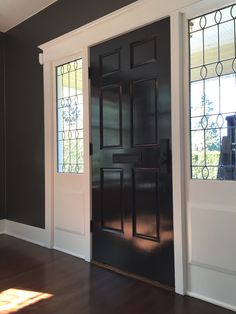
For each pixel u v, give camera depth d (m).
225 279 2.10
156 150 2.49
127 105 2.71
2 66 4.18
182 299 2.21
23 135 3.87
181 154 2.33
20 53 3.91
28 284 2.47
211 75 2.22
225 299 2.10
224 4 2.11
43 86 3.56
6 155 4.17
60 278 2.59
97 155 2.97
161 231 2.46
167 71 2.42
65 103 3.37
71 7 3.21
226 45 2.14
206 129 2.25
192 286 2.28
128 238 2.69
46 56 3.50
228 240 2.08
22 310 2.06
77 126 3.22
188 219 2.31
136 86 2.64
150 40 2.54
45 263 2.95
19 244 3.61
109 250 2.86
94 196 2.99
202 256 2.22
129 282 2.50
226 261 2.09
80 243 3.14
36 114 3.67
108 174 2.87
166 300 2.19
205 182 2.21
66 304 2.14
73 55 3.21
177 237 2.33
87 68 3.04
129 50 2.69
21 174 3.90
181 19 2.33
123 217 2.74
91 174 3.02
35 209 3.68
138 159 2.62
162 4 2.41
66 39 3.25
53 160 3.45
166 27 2.42
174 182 2.36
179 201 2.32
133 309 2.06
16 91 3.99
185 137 2.33
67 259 3.06
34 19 3.67
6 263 2.95
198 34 2.28
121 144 2.75
